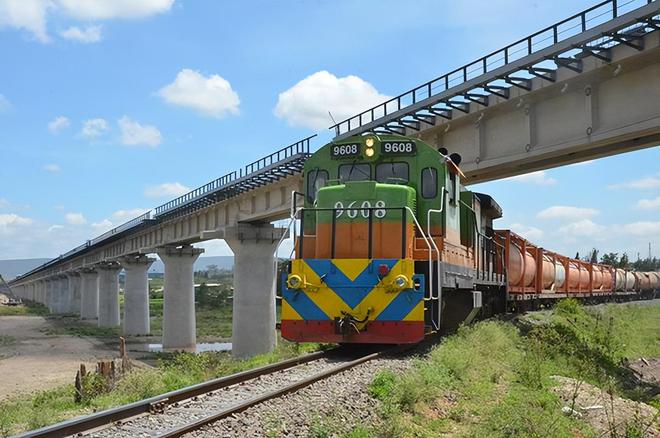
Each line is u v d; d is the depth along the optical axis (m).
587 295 42.41
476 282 17.91
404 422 8.59
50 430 7.08
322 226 13.76
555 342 18.52
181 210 51.44
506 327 18.86
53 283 126.19
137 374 15.02
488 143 22.41
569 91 19.08
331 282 13.09
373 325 12.80
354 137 14.72
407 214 13.31
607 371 18.31
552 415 9.99
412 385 9.54
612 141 18.36
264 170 34.44
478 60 20.69
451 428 8.91
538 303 31.81
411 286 12.66
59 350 49.78
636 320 33.91
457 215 15.70
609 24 16.16
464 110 22.61
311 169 15.09
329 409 8.45
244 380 10.73
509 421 9.02
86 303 95.25
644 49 16.30
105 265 80.94
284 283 13.51
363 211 13.48
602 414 11.29
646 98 17.05
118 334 67.12
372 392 9.58
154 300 130.75
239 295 41.69
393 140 14.41
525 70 19.06
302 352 15.52
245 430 7.36
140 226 60.38
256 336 41.12
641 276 58.56
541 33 18.33
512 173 23.91
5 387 29.31
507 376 12.73
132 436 7.18
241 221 42.00
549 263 32.78
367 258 13.21
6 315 108.31
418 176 14.27
